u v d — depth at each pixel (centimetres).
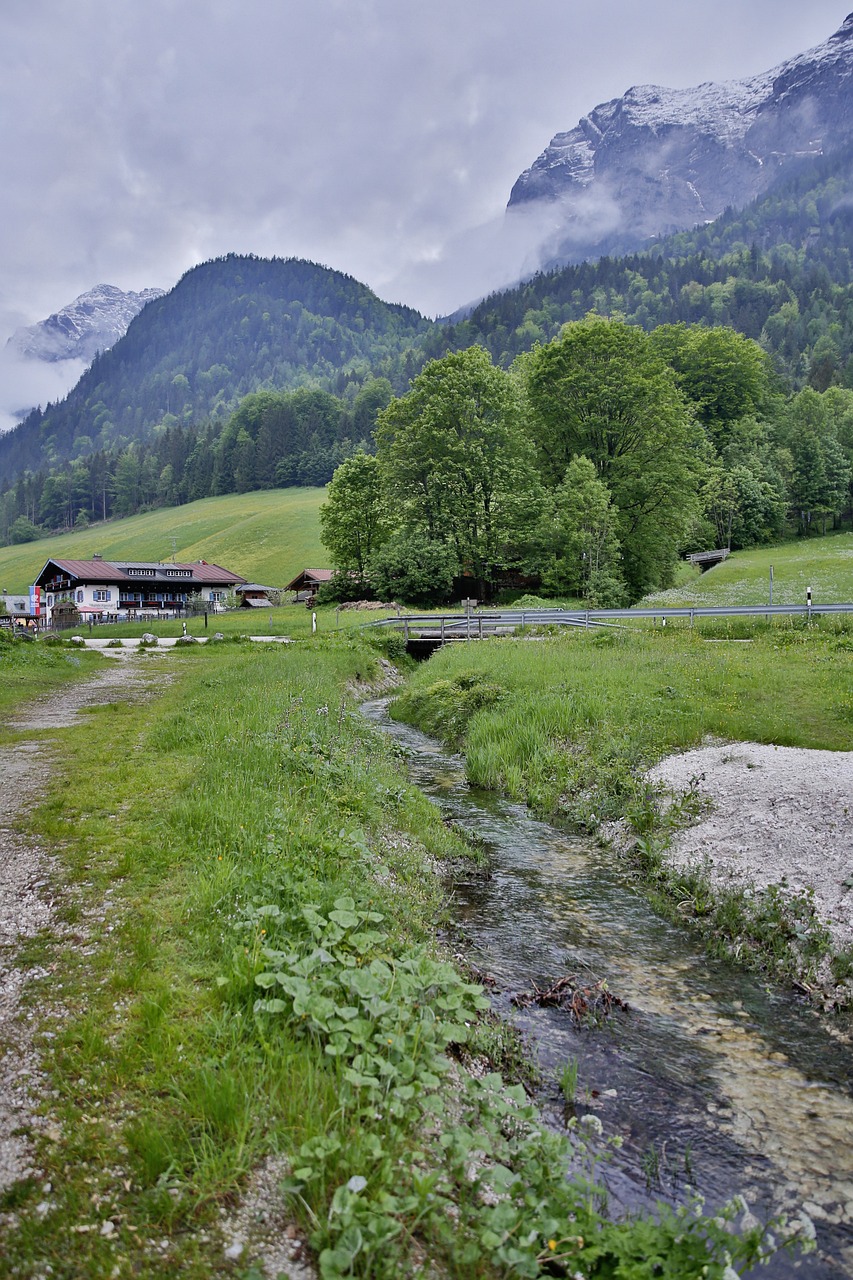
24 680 2364
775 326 17825
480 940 795
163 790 1015
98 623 7288
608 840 1115
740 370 9956
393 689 3023
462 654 2891
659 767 1328
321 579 9444
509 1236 343
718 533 8744
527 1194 380
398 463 6316
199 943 597
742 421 9712
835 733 1397
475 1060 547
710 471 8638
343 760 1228
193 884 704
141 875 726
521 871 1012
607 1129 496
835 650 2412
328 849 805
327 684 2289
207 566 9669
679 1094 540
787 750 1302
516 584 6475
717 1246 381
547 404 6128
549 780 1382
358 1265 330
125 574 8719
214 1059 445
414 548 6231
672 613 3516
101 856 771
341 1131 398
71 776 1096
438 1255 350
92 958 568
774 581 5647
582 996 668
